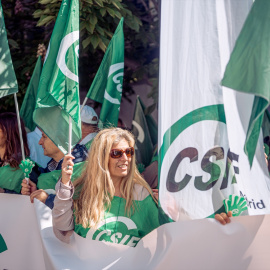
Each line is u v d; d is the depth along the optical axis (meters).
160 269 3.40
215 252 3.40
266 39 2.95
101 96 4.89
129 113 8.74
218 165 3.40
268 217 3.39
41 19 6.04
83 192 3.58
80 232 3.55
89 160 3.56
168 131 3.40
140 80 7.86
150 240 3.47
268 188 3.41
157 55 7.72
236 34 3.40
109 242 3.51
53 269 3.54
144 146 5.45
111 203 3.55
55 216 3.46
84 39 6.20
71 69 3.69
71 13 3.70
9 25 7.26
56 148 4.23
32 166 4.01
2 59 3.88
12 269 3.99
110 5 6.17
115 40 4.82
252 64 2.95
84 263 3.52
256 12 2.98
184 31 3.39
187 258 3.40
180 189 3.41
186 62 3.39
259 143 3.43
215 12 3.39
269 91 2.91
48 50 3.74
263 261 3.40
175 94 3.40
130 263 3.48
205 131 3.40
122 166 3.54
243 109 3.33
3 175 4.23
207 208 3.41
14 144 4.25
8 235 3.99
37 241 3.95
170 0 3.39
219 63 3.38
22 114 5.05
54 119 3.79
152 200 3.63
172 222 3.41
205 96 3.40
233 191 3.39
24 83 6.83
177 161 3.41
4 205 4.00
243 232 3.40
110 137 3.54
